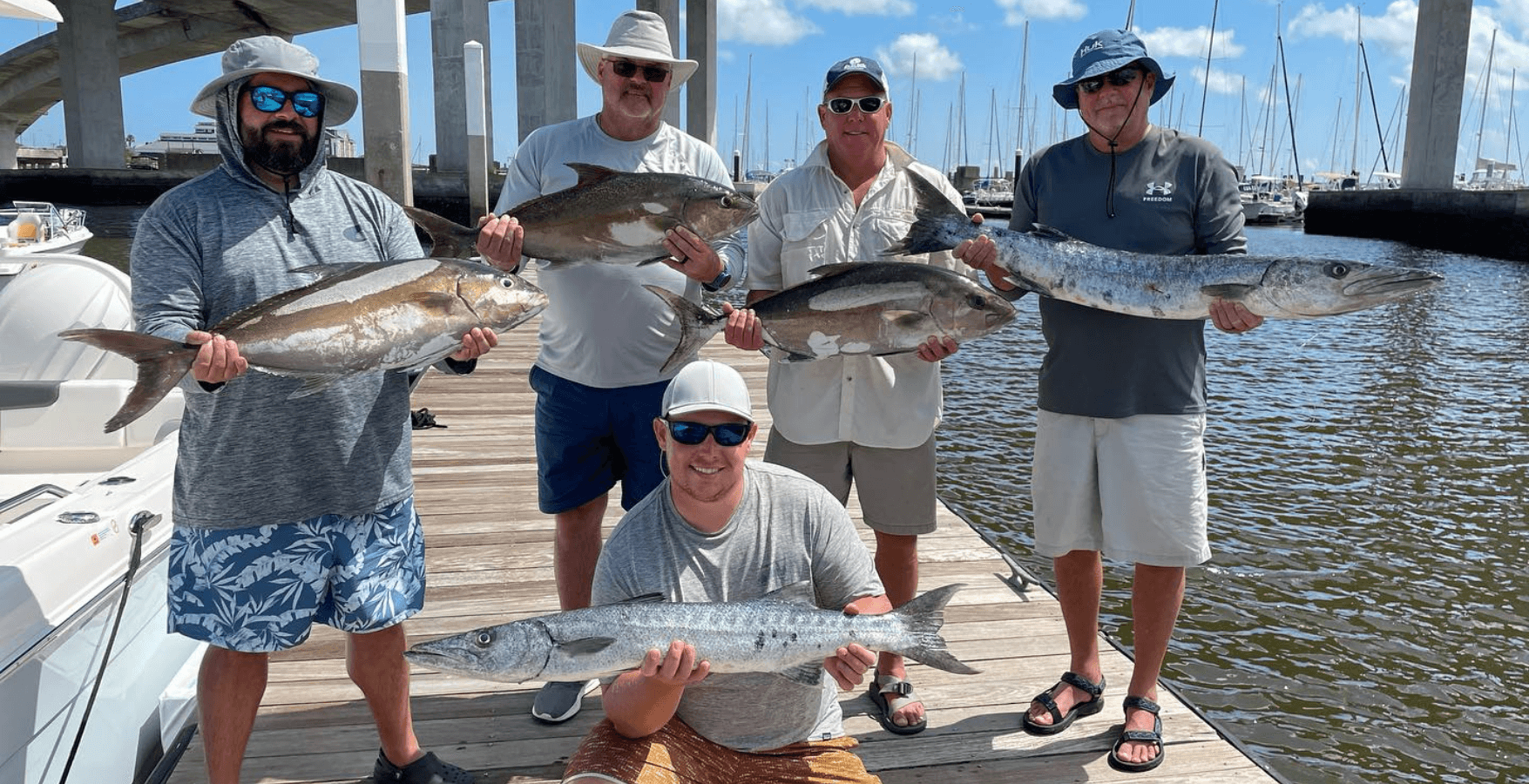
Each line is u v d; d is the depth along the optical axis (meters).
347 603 2.79
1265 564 7.39
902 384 3.67
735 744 2.62
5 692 2.65
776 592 2.40
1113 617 6.45
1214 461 9.89
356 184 2.94
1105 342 3.39
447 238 3.23
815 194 3.72
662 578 2.57
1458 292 23.41
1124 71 3.29
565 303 3.68
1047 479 3.60
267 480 2.67
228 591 2.67
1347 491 9.02
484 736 3.59
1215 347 16.31
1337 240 42.22
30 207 13.06
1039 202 3.62
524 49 32.62
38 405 4.58
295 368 2.50
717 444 2.45
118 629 3.11
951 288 3.33
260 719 3.65
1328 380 13.77
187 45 61.19
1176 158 3.41
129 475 3.59
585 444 3.80
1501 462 9.97
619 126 3.71
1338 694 5.61
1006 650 4.34
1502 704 5.54
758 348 3.47
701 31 32.78
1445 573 7.28
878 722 3.72
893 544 3.85
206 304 2.62
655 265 3.67
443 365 2.96
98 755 3.13
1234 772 3.46
